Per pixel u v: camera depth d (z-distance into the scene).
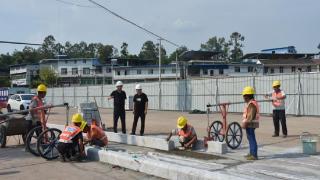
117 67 83.44
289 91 26.64
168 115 28.64
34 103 13.16
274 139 14.42
